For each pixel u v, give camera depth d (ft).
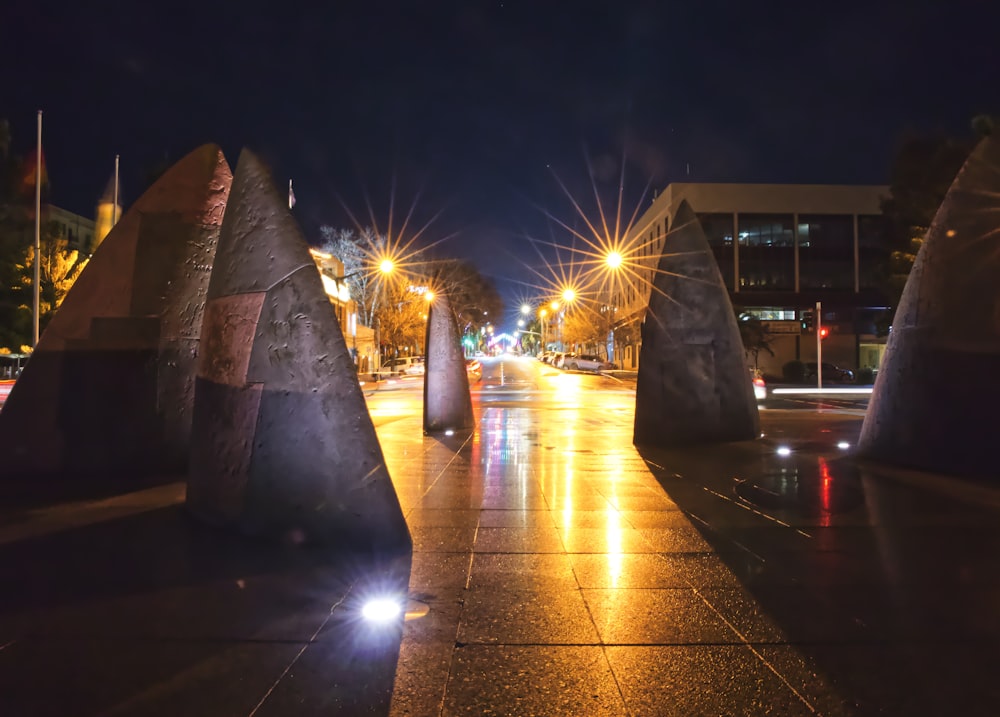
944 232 34.35
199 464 23.30
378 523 20.30
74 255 125.59
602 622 14.80
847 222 195.31
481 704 11.31
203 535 21.34
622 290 273.75
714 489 30.01
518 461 39.11
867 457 37.55
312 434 20.74
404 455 42.01
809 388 139.54
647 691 11.76
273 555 19.44
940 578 17.62
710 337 44.75
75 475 32.24
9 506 25.59
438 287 58.29
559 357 260.62
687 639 13.91
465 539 21.75
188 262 34.12
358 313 208.03
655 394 45.19
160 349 33.45
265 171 23.08
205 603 15.65
